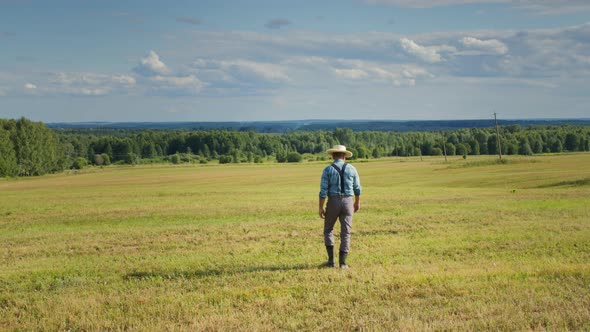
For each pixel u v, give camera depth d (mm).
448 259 11062
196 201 32062
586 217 18000
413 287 8359
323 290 8422
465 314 6945
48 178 104000
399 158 157500
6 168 114438
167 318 7227
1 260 12805
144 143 193500
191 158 187750
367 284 8703
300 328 6699
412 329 6340
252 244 13828
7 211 28547
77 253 13586
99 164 169500
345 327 6605
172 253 12859
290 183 66375
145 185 68125
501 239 13352
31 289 9438
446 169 81250
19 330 6969
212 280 9492
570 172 58688
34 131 131750
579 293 7719
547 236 13555
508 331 6301
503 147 165375
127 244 14750
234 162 169875
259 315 7211
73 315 7531
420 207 23484
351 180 10188
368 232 15648
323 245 13336
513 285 8297
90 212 26438
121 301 8148
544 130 182750
